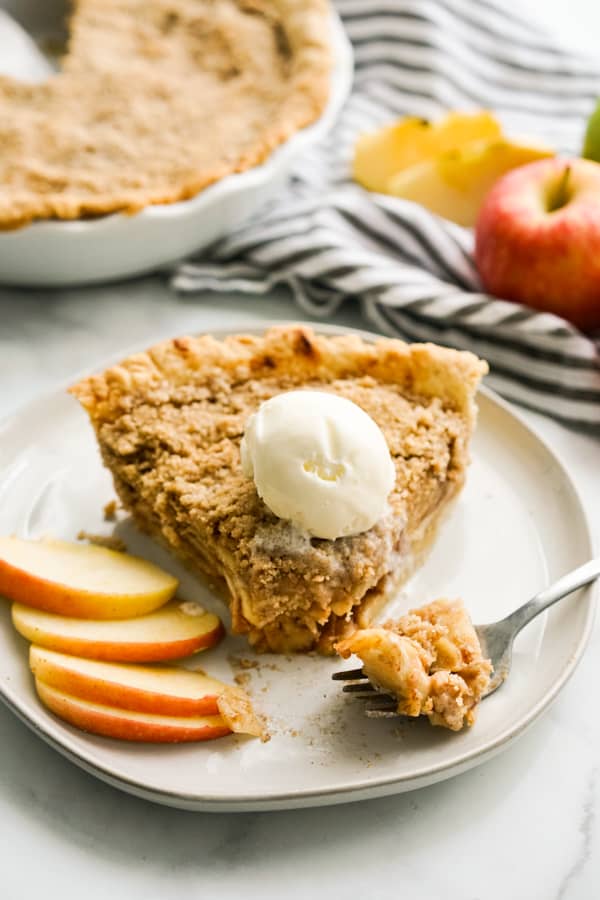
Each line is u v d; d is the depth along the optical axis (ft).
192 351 2.04
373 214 2.43
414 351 2.02
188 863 1.73
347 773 1.75
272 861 1.73
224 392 2.02
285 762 1.76
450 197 2.51
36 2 2.75
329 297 2.40
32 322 2.39
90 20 2.68
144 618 1.89
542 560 1.98
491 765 1.81
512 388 2.27
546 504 2.03
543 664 1.84
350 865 1.73
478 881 1.71
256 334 2.21
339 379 2.04
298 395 1.85
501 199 2.31
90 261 2.35
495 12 2.73
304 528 1.83
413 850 1.74
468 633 1.82
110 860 1.73
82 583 1.88
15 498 2.04
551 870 1.72
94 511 2.04
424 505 1.95
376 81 2.73
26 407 2.11
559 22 2.95
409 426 1.97
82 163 2.40
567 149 2.59
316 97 2.48
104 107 2.52
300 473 1.80
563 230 2.23
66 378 2.20
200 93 2.56
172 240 2.36
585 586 1.89
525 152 2.45
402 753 1.76
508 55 2.72
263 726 1.80
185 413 2.00
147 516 2.00
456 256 2.40
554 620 1.88
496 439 2.11
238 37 2.64
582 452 2.19
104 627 1.86
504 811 1.77
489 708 1.80
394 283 2.32
